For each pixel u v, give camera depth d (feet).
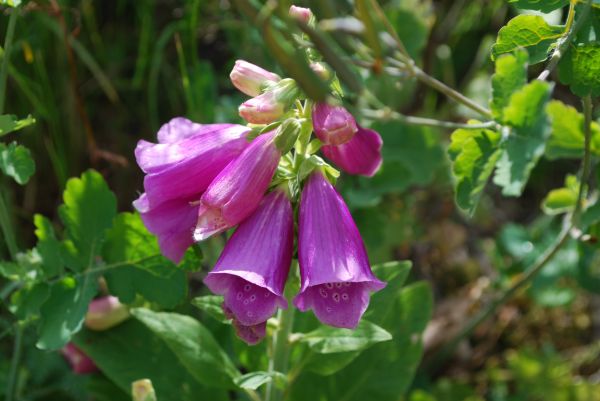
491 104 1.57
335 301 1.42
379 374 1.80
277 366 1.62
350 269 1.40
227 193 1.43
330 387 1.80
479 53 2.46
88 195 1.67
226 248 1.44
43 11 1.95
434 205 2.41
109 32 2.33
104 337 1.80
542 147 1.50
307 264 1.41
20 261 1.66
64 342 1.61
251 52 2.24
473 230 2.47
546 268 2.09
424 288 1.82
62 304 1.65
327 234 1.43
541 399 2.15
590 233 1.84
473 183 1.57
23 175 1.58
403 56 1.53
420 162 2.13
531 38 1.56
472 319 2.19
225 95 2.33
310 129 1.47
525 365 2.16
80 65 2.23
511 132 1.55
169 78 2.28
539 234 2.19
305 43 1.39
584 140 1.78
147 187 1.47
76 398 1.94
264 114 1.42
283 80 1.44
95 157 2.06
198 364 1.63
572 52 1.56
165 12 2.30
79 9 2.17
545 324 2.32
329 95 1.36
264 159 1.43
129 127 2.32
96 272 1.66
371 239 2.11
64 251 1.67
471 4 2.44
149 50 2.27
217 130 1.49
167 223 1.50
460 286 2.37
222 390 1.79
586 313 2.34
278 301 1.41
